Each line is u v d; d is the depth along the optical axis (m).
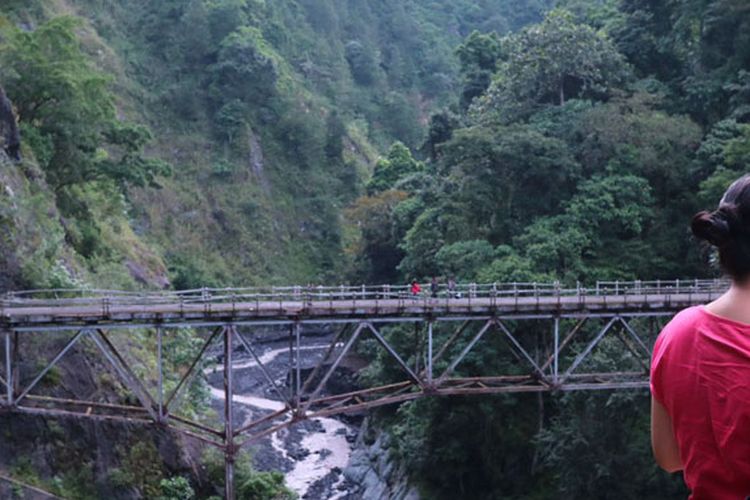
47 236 42.12
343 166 114.81
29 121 51.56
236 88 110.62
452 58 149.62
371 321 31.83
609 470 37.56
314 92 126.25
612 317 34.00
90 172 57.09
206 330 77.12
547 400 45.16
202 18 111.81
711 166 54.09
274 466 54.72
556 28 64.62
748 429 3.74
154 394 39.91
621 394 37.53
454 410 43.28
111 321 29.78
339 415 65.81
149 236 90.94
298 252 105.19
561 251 49.56
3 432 32.47
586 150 55.78
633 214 52.34
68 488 33.12
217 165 104.25
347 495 50.34
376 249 74.12
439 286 42.78
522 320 43.81
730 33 61.28
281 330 87.31
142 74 108.38
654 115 57.09
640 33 67.31
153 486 36.16
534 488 43.34
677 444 4.15
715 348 3.93
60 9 102.06
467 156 55.22
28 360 34.41
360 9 147.12
